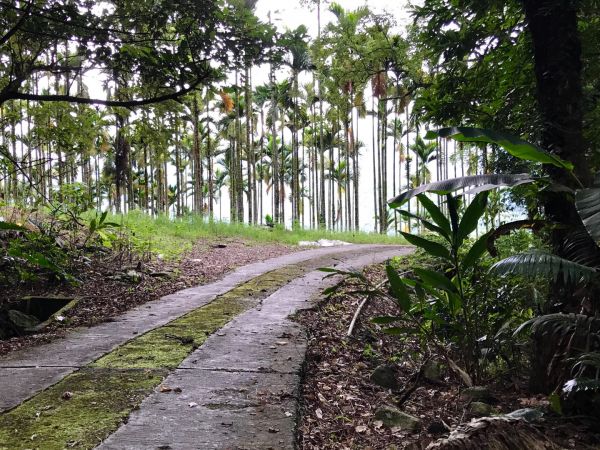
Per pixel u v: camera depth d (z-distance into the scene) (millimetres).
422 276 4340
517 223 3768
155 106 7379
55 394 3584
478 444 2607
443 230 4344
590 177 4074
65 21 5605
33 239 7656
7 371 4113
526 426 2734
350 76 11094
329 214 35188
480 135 3180
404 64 10008
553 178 4066
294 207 31922
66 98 6238
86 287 7637
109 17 5875
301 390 3990
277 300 7293
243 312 6469
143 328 5621
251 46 5984
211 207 29562
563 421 3357
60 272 6918
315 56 11000
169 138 7883
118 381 3871
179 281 8664
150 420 3141
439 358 5062
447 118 6520
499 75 6340
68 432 2949
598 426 3240
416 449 2906
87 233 10141
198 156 22594
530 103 6082
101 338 5207
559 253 4004
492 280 4918
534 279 4598
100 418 3160
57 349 4805
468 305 4684
